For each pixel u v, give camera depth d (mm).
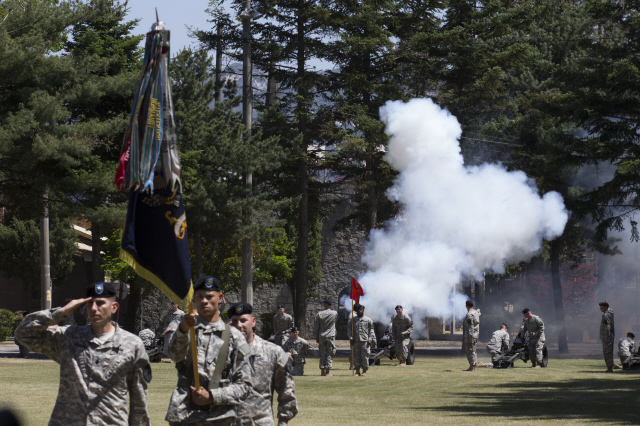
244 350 6105
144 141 5773
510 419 12086
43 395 14523
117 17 31297
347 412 12891
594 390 16828
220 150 30094
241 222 29719
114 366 5785
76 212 24000
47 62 22891
